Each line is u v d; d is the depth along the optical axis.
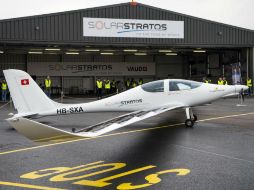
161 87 11.77
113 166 6.56
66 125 12.41
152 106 11.74
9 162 6.94
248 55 31.77
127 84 35.16
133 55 41.25
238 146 8.38
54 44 26.03
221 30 29.59
